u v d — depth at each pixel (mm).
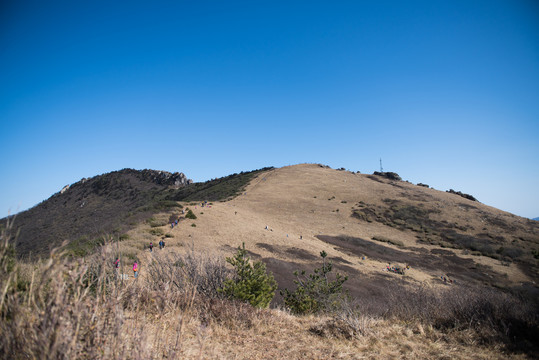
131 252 14688
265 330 5496
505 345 4770
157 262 7180
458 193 88750
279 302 15391
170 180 114375
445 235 51781
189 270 7539
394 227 55188
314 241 39938
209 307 5980
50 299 2186
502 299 6121
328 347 4750
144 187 107125
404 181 99938
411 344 4906
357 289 20969
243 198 69750
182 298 5504
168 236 29906
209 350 3980
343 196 73500
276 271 23500
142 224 33719
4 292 2186
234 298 7195
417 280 27516
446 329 5660
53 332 2066
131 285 3848
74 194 108000
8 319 2355
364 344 4914
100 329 2510
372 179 98062
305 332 5621
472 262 39031
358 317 6145
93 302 2732
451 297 6680
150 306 4562
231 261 8492
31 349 2047
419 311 6648
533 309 5625
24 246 34031
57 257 2295
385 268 31250
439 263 37969
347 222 55656
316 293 10328
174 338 3881
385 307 7523
